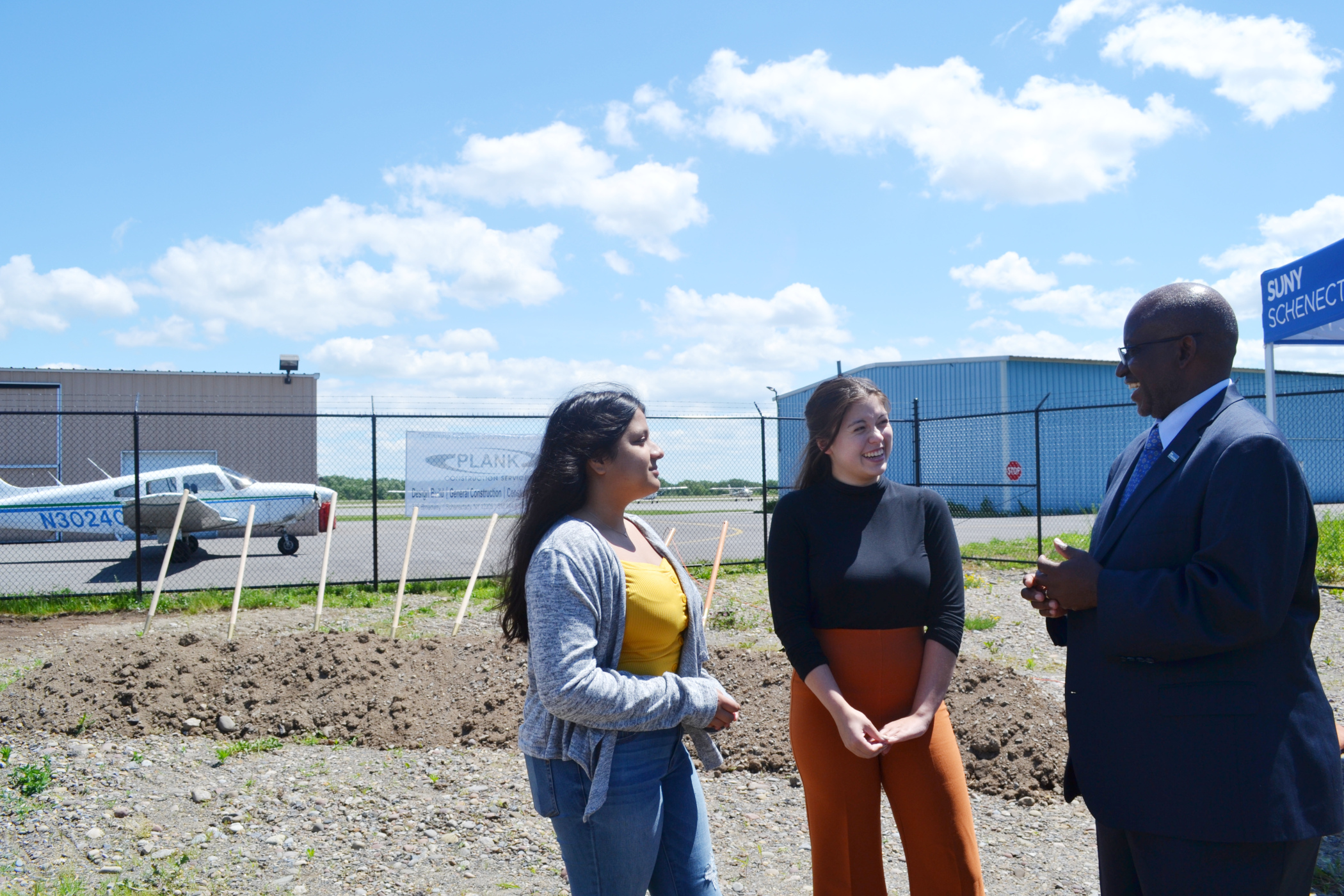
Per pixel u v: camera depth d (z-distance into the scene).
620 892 1.84
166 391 21.83
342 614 9.70
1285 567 1.67
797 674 2.34
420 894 3.24
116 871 3.38
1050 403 24.73
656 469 2.07
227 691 5.62
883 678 2.30
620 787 1.82
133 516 13.52
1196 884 1.75
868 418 2.36
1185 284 1.99
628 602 1.90
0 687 6.11
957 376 24.92
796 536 2.40
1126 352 2.05
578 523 1.90
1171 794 1.77
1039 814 4.02
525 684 5.72
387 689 5.65
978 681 4.98
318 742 5.18
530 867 3.48
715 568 8.93
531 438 12.25
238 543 19.14
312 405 22.61
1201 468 1.81
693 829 1.99
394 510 30.78
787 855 3.64
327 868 3.45
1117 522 1.99
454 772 4.63
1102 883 2.04
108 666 5.69
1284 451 1.72
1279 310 6.71
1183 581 1.74
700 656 2.08
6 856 3.49
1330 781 1.74
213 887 3.26
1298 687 1.77
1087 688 1.96
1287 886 1.73
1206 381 1.93
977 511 24.16
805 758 2.37
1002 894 3.24
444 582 11.62
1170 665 1.80
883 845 3.68
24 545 19.61
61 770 4.41
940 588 2.36
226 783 4.40
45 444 21.25
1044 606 2.07
